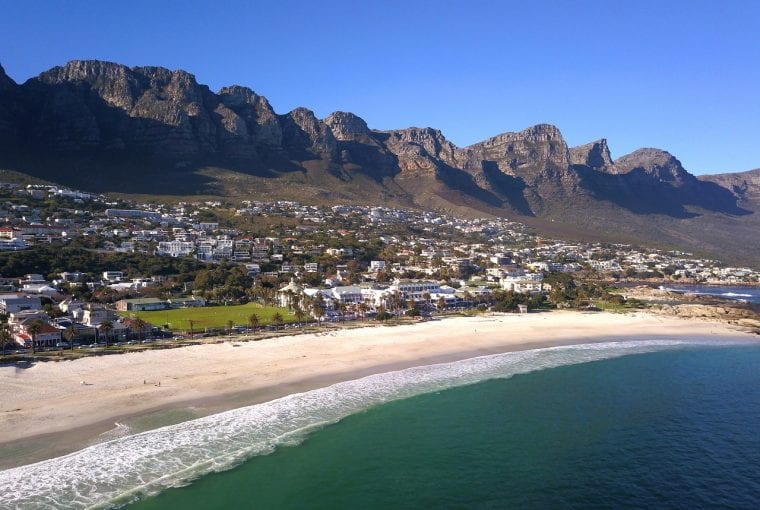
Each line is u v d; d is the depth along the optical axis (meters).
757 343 139.25
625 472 65.25
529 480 62.84
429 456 67.88
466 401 87.88
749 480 63.78
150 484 58.12
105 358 99.50
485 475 63.69
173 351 106.69
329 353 111.94
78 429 69.81
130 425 71.75
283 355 108.62
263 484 59.50
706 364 115.88
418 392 91.12
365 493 58.94
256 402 82.25
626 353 125.31
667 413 84.75
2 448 63.97
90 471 59.84
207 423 73.56
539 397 91.06
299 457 65.94
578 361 116.31
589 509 57.28
